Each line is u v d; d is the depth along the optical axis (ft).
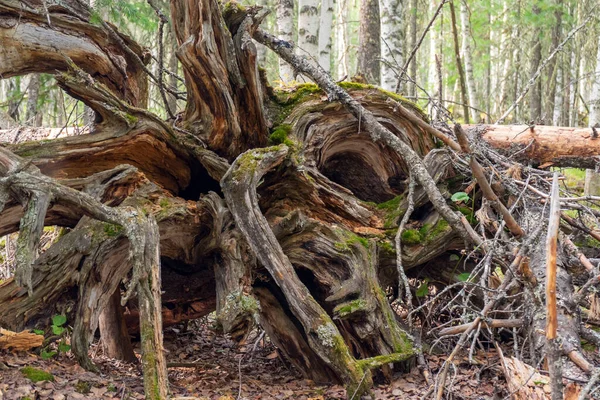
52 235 25.18
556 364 9.39
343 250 17.48
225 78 17.94
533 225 16.74
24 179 14.71
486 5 63.82
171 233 17.74
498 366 16.29
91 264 16.02
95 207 15.23
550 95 69.41
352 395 14.83
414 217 20.57
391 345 16.63
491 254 15.89
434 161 19.71
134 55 21.29
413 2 63.05
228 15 18.19
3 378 13.25
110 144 17.99
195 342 23.02
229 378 17.30
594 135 21.66
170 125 19.19
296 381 17.35
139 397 13.93
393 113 20.77
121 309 19.31
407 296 17.34
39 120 44.39
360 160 21.77
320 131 19.97
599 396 11.53
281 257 16.17
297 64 19.75
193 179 20.21
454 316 20.80
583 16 61.46
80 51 20.56
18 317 15.60
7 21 19.12
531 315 14.57
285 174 18.67
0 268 25.03
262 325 17.88
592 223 22.03
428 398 14.60
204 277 20.83
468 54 60.75
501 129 22.76
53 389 13.24
